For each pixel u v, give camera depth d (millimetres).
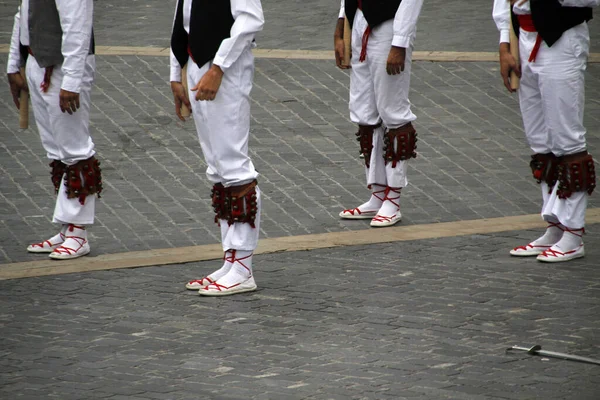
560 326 12156
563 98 14148
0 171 18562
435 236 15805
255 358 11164
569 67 14062
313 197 17625
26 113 15070
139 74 23797
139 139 20328
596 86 23578
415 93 22891
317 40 26688
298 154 19641
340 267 14445
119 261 14648
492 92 23031
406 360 11102
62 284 13719
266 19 28891
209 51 12852
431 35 27219
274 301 13078
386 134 16344
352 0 16359
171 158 19391
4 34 27109
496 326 12156
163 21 28594
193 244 15492
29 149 19672
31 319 12398
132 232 15953
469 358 11156
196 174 18656
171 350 11406
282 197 17578
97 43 26141
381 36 16000
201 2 12844
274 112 21766
